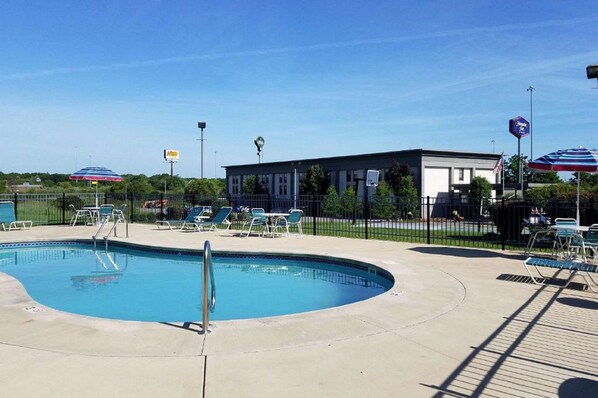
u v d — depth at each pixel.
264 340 4.87
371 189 35.38
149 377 3.90
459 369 4.14
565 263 7.56
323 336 5.02
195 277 10.16
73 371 4.02
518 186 29.84
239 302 8.00
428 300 6.70
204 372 4.02
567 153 9.55
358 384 3.81
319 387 3.74
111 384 3.76
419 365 4.23
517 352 4.57
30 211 21.14
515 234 14.45
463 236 16.89
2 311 5.96
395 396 3.59
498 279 8.27
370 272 10.00
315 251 11.89
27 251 13.88
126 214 22.45
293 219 16.19
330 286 9.38
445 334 5.14
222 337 4.95
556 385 3.80
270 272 10.92
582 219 13.82
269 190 45.75
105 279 9.89
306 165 41.56
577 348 4.69
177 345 4.69
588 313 6.05
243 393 3.62
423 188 32.75
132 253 13.66
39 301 7.94
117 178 19.38
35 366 4.14
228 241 14.22
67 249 14.42
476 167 35.41
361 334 5.11
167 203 21.78
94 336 4.96
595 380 3.90
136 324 5.41
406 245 13.31
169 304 7.77
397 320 5.66
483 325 5.49
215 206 21.69
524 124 30.17
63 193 21.41
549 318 5.81
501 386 3.78
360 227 20.75
